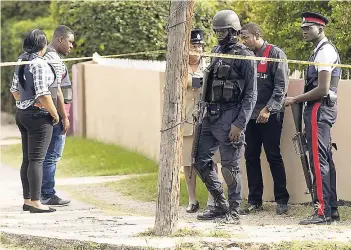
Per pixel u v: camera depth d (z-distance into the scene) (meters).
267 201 24.64
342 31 28.36
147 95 33.69
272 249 17.19
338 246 17.17
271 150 23.06
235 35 20.67
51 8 46.03
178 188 18.56
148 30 42.84
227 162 20.80
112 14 42.56
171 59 18.08
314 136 20.89
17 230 19.77
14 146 39.72
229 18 20.48
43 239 18.62
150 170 31.34
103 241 17.81
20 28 51.19
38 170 23.23
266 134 22.97
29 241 18.88
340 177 23.17
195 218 22.55
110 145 37.81
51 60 22.84
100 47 42.91
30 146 23.06
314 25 20.97
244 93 20.44
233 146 20.64
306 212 22.95
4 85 53.91
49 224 21.08
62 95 24.39
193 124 21.56
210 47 41.44
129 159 33.47
